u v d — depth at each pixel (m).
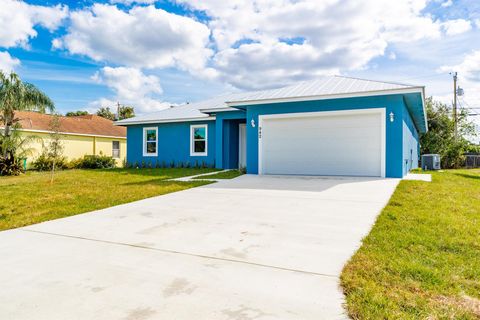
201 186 8.91
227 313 2.32
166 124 17.50
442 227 4.44
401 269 2.99
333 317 2.25
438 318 2.18
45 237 4.42
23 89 15.25
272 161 11.43
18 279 2.98
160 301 2.52
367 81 11.21
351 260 3.28
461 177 12.01
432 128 26.86
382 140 9.68
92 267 3.26
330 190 7.57
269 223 4.86
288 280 2.88
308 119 10.82
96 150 23.58
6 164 14.42
